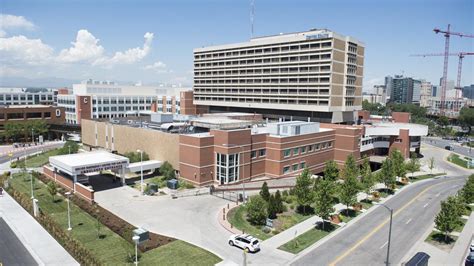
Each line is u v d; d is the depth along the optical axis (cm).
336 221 4597
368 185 5719
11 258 3488
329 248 3853
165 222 4481
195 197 5591
